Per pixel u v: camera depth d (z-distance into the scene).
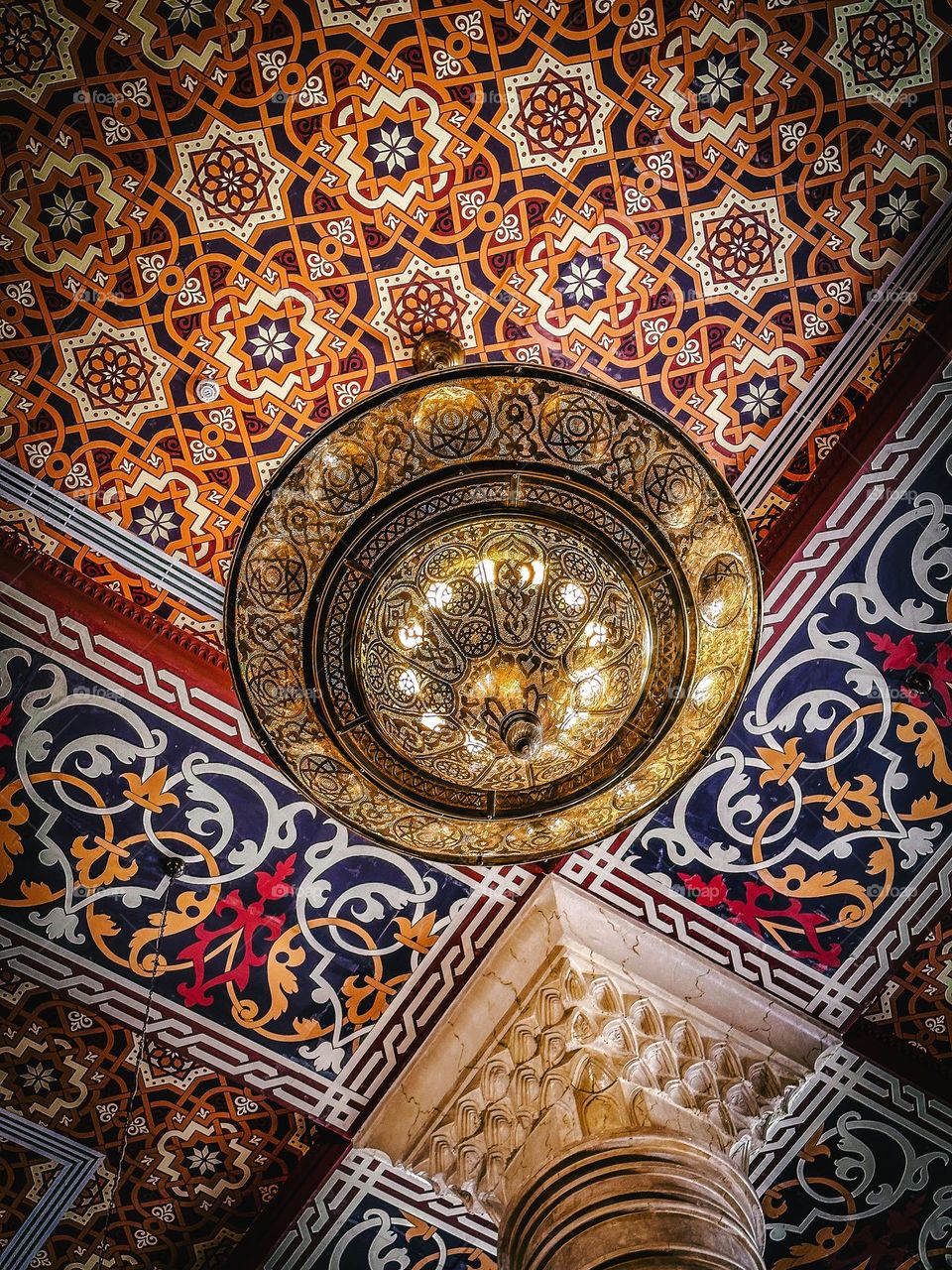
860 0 3.69
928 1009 4.73
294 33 3.61
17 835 4.38
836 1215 4.94
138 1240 4.81
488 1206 3.97
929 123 3.81
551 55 3.69
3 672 4.22
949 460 4.19
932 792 4.54
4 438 3.97
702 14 3.68
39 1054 4.62
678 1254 3.38
